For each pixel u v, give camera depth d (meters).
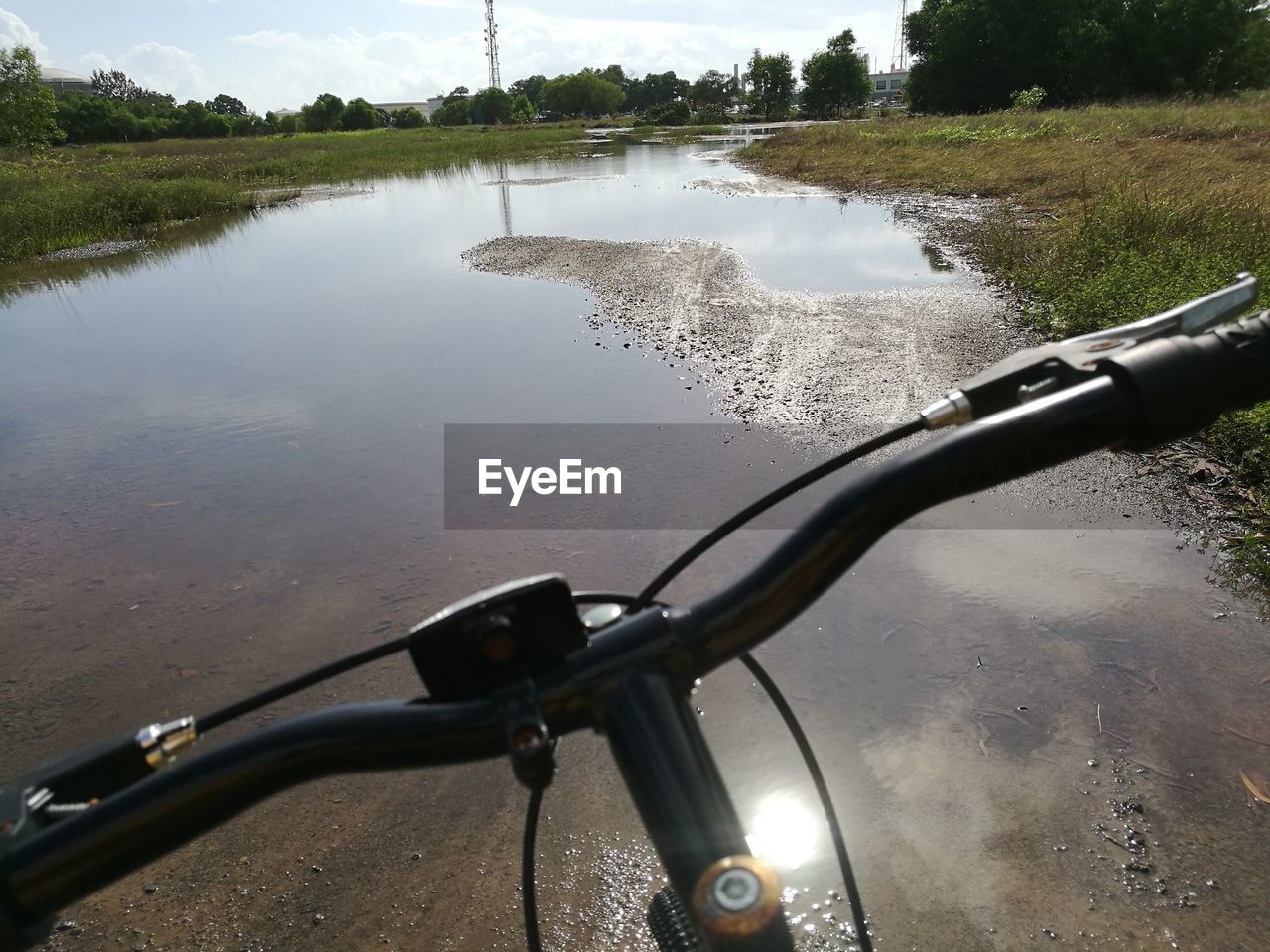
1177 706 2.76
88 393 6.74
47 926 0.70
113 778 0.76
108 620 3.67
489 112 86.88
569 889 2.29
